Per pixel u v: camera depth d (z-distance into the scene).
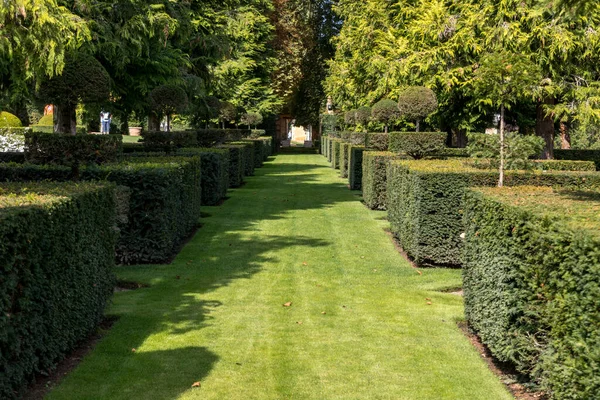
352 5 29.33
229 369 4.95
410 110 14.98
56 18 8.96
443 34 17.22
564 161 10.70
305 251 9.79
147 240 8.74
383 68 20.47
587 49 14.47
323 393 4.52
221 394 4.48
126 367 4.96
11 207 4.15
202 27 21.78
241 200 16.06
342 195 17.44
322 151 41.59
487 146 8.92
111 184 6.19
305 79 45.03
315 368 5.00
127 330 5.89
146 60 15.02
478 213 5.52
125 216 7.44
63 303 4.85
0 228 3.57
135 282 7.73
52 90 9.08
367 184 15.08
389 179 11.86
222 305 6.80
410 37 19.34
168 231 9.02
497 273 4.86
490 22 15.90
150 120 19.88
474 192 5.74
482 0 16.22
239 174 19.58
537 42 14.91
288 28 41.28
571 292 3.52
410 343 5.63
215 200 15.03
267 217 13.23
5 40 8.53
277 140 47.44
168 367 4.98
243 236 10.98
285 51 40.97
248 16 33.16
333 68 30.27
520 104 18.95
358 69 25.34
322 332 5.91
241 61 32.69
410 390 4.59
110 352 5.30
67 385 4.57
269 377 4.80
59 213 4.67
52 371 4.82
